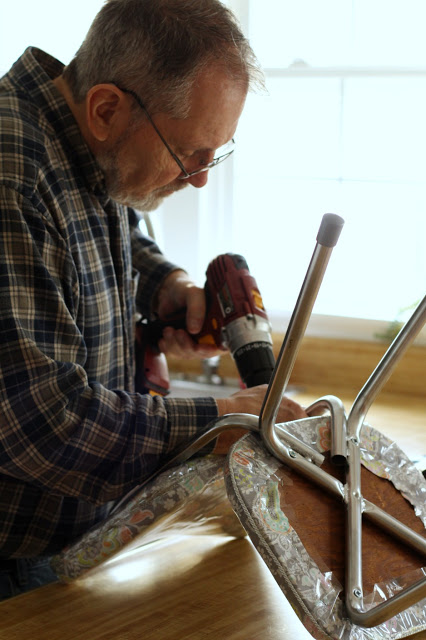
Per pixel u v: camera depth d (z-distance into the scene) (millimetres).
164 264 1535
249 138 2451
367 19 2277
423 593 741
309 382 2305
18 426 965
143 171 1141
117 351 1242
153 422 1031
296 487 877
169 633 888
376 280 2348
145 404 1045
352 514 865
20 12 2244
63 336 1024
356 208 2355
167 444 1038
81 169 1158
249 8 2375
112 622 910
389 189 2309
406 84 2246
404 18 2236
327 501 887
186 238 2506
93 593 984
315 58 2350
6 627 896
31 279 997
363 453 962
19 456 977
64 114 1137
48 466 986
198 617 924
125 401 1034
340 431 934
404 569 877
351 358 2248
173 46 1049
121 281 1256
